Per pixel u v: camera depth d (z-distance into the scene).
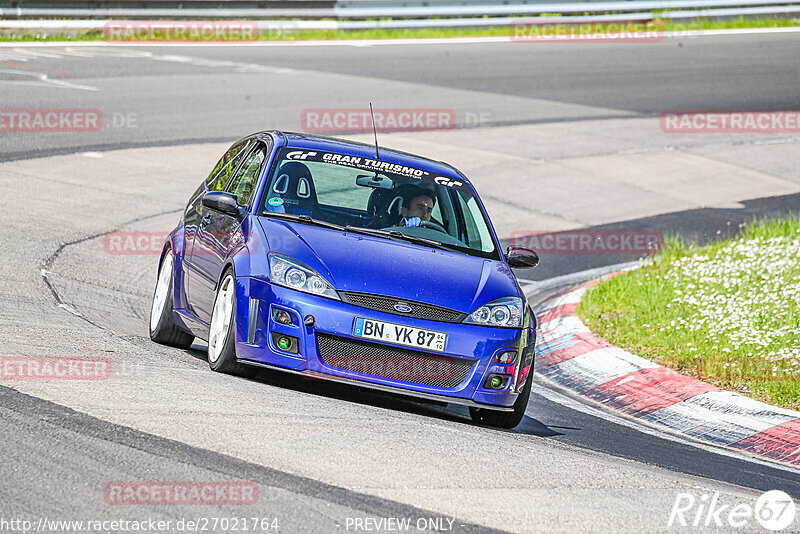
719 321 36.62
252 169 28.33
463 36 111.31
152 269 39.88
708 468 23.66
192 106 70.88
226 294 24.62
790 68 99.38
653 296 40.31
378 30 107.50
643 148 71.38
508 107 79.56
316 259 23.91
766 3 121.69
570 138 72.38
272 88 79.12
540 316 39.34
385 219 26.81
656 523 17.58
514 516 16.92
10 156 53.91
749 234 49.78
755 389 30.06
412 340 23.19
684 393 29.88
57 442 17.80
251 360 23.44
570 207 58.00
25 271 35.22
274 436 19.42
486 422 25.36
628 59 101.69
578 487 19.16
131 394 21.09
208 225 27.58
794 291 38.78
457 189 28.78
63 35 96.62
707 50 108.12
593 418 27.95
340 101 76.12
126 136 61.31
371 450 19.47
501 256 27.33
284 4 105.06
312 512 15.89
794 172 68.12
